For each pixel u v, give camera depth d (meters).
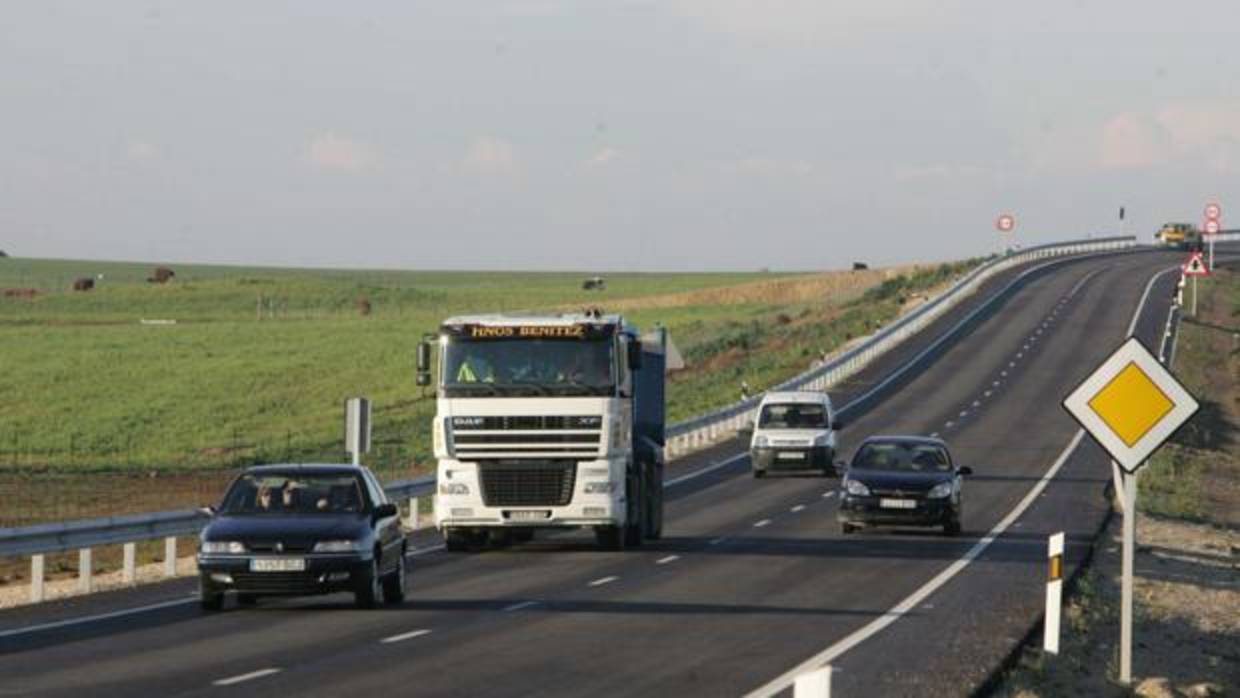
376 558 60.75
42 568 67.50
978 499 119.81
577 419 83.00
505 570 76.75
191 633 54.53
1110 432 45.09
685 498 122.81
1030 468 142.88
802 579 72.56
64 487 133.75
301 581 59.34
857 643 52.06
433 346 91.44
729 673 45.59
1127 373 44.91
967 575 74.31
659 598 65.25
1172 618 67.25
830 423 140.88
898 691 42.56
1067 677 47.72
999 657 48.81
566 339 83.62
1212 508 129.38
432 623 57.09
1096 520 105.06
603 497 83.19
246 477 63.31
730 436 175.50
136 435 180.75
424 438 178.38
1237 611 72.56
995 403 191.75
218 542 59.75
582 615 59.50
